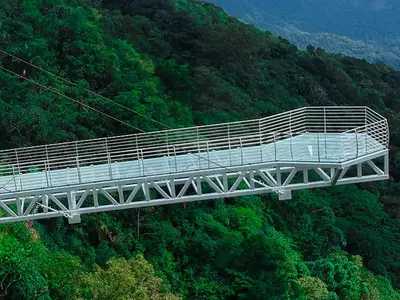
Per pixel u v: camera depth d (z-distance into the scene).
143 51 85.50
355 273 58.50
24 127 54.53
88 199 49.41
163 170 39.38
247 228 57.06
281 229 63.97
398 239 74.25
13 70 65.06
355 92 103.81
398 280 69.06
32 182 39.91
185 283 49.81
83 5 84.06
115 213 52.09
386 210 80.00
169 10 101.88
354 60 125.06
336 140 41.09
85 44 71.44
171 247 52.44
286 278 49.56
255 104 82.31
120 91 66.94
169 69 76.94
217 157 40.38
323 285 52.19
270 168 40.06
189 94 76.81
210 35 92.31
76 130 57.72
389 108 108.75
